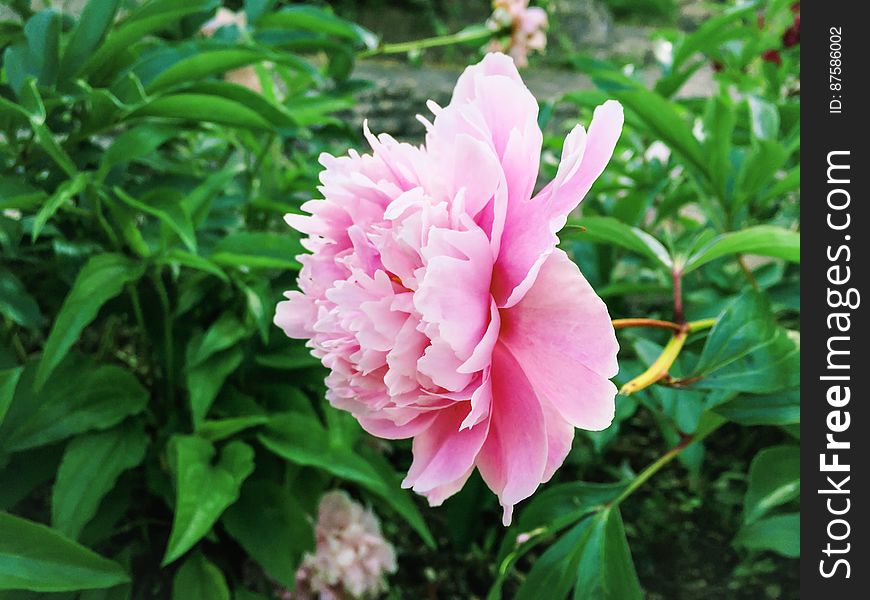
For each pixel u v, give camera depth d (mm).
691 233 895
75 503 549
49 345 515
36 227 499
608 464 958
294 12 750
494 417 334
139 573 677
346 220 356
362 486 763
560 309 312
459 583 829
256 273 656
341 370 345
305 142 986
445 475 327
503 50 1067
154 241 621
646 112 642
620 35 2900
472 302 313
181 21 723
